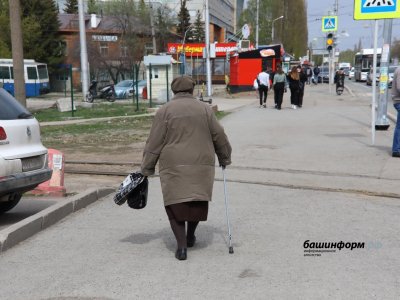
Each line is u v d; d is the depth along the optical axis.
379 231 5.90
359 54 59.22
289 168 9.76
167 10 62.94
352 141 12.67
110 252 5.29
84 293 4.26
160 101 29.47
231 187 8.32
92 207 7.24
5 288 4.41
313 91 36.56
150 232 6.00
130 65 52.84
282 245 5.43
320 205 7.12
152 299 4.11
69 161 11.23
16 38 16.48
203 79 52.47
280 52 36.16
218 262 4.93
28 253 5.31
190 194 4.81
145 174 5.01
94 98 32.22
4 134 6.21
